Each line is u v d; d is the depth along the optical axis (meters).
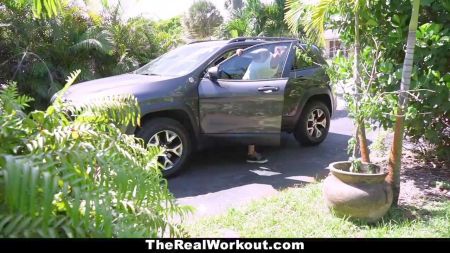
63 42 8.84
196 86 5.32
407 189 4.55
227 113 5.44
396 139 3.91
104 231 1.88
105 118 2.62
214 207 4.27
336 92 4.32
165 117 5.16
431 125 4.78
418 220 3.71
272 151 6.68
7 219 1.72
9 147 1.95
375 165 3.84
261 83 5.65
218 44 5.96
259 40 6.30
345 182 3.64
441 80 4.39
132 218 2.15
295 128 6.71
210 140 5.49
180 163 5.30
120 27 10.07
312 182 5.04
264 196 4.48
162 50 11.13
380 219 3.68
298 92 6.29
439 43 4.31
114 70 9.45
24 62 8.46
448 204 4.05
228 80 5.50
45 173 1.69
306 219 3.74
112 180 2.01
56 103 2.43
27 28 8.42
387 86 4.49
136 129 4.97
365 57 4.57
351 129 8.46
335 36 5.34
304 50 6.32
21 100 2.93
